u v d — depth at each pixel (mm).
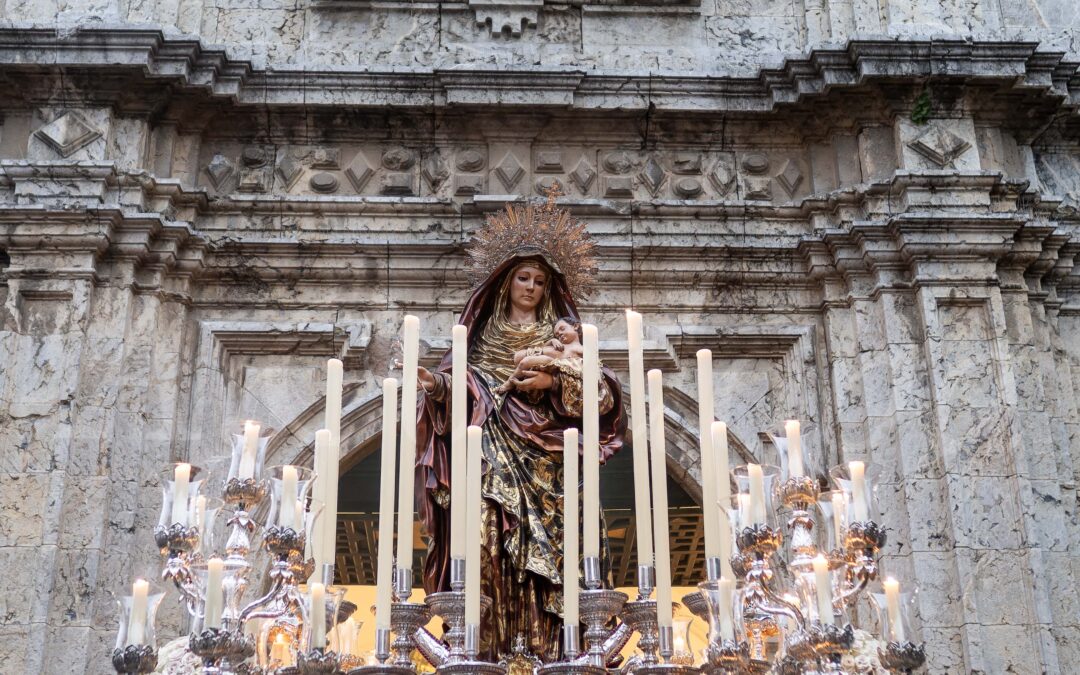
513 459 7070
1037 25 11656
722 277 10523
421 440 7406
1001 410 9719
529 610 6773
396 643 5508
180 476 5602
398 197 10570
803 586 5270
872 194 10430
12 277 9742
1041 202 10805
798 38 11469
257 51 11016
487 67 10648
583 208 10562
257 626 5734
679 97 10820
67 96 10328
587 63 11234
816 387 10227
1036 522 9500
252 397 10094
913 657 5125
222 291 10367
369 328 10258
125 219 9898
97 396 9523
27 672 8602
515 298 7887
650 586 5797
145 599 5273
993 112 10852
